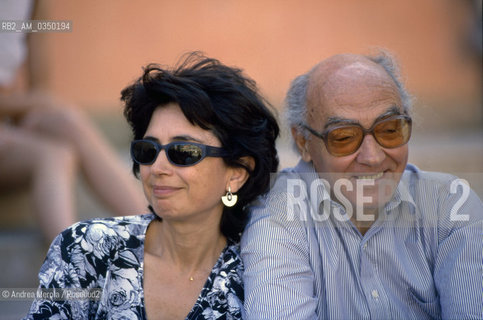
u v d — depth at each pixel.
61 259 3.36
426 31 11.02
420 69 10.87
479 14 11.09
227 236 3.54
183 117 3.17
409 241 3.54
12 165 5.22
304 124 3.67
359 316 3.49
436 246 3.51
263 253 3.38
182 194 3.18
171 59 10.18
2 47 5.90
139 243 3.42
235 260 3.46
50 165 5.15
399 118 3.42
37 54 6.50
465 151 7.11
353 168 3.49
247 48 10.38
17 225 5.75
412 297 3.52
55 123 5.49
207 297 3.35
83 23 9.28
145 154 3.19
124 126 9.04
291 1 10.68
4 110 5.57
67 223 4.97
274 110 3.65
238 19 10.52
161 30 10.20
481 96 10.80
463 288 3.30
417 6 11.04
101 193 5.50
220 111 3.19
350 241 3.51
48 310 3.32
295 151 3.96
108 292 3.37
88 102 9.09
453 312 3.30
